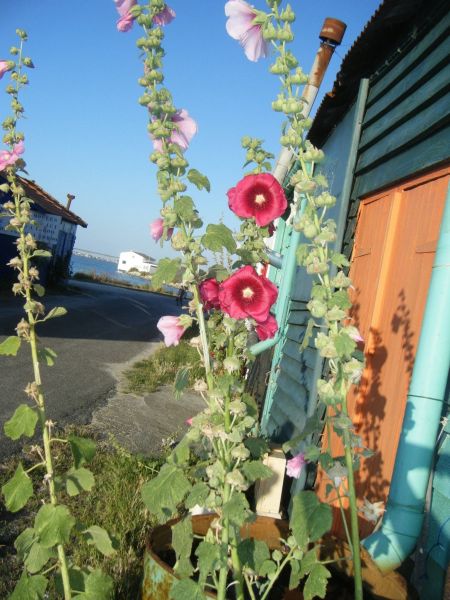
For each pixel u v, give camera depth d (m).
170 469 1.83
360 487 3.39
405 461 2.52
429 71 3.29
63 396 7.80
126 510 4.06
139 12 1.93
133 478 4.73
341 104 5.27
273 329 1.97
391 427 3.16
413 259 3.28
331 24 6.04
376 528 2.62
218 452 1.85
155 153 1.91
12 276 22.30
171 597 1.79
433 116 3.12
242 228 2.11
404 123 3.62
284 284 7.29
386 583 2.27
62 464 5.00
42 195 27.61
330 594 2.25
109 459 5.09
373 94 4.40
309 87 6.18
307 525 1.75
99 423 6.77
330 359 1.88
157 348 14.20
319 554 2.36
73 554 3.53
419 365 2.59
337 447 3.89
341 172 4.91
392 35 3.94
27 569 2.13
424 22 3.44
